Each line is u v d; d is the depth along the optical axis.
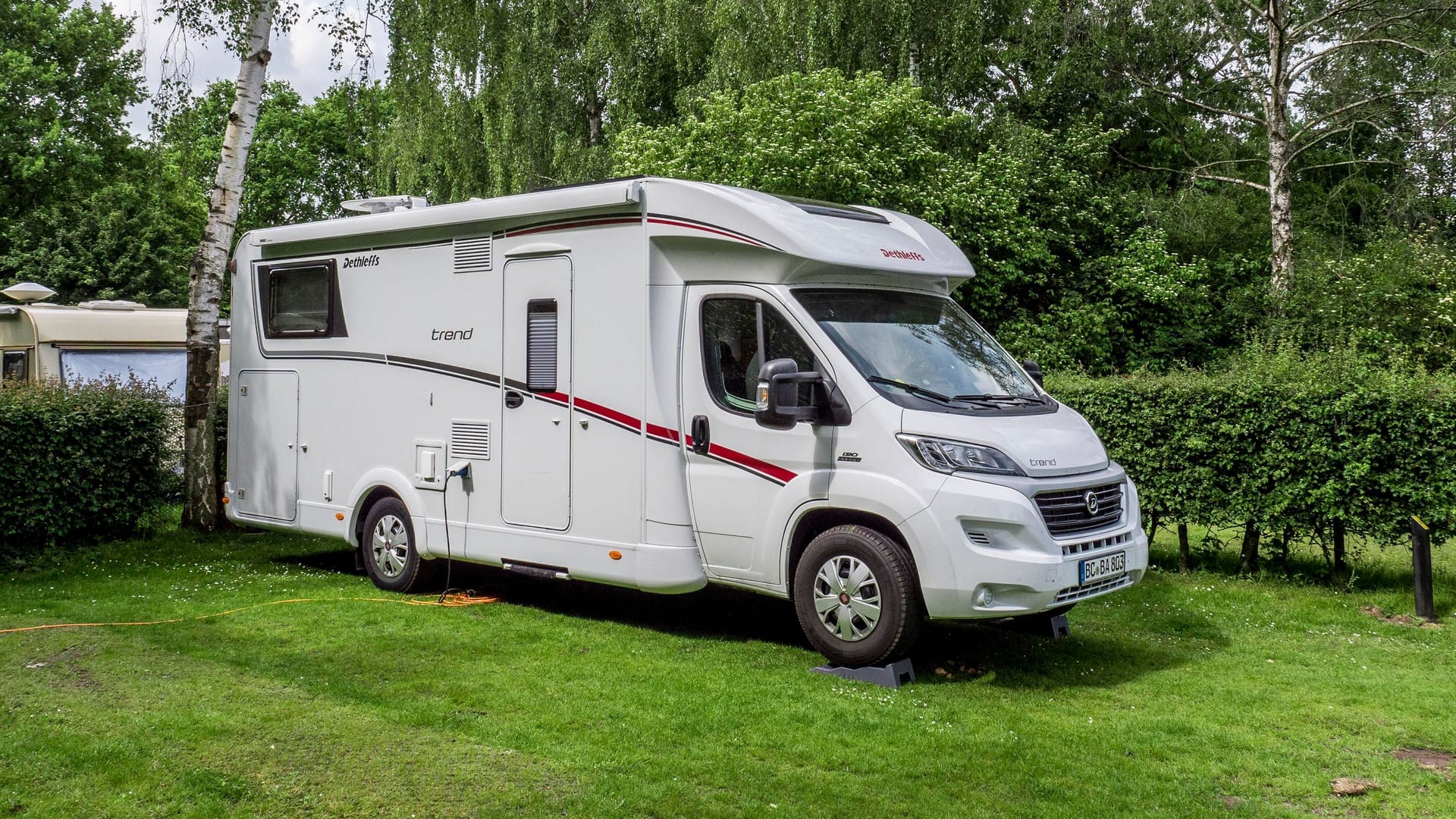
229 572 9.12
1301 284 17.92
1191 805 4.38
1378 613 7.97
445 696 5.55
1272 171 18.86
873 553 5.98
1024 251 18.17
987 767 4.73
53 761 4.57
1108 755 4.93
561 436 7.25
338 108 13.23
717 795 4.37
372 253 8.36
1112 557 6.15
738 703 5.53
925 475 5.82
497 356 7.59
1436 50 18.11
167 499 11.61
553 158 21.69
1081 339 18.53
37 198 30.34
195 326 11.23
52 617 7.22
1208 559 9.65
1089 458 6.35
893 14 19.77
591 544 7.11
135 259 30.70
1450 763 4.93
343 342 8.56
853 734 5.11
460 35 20.41
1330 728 5.38
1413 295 16.98
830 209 7.10
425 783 4.41
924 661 6.52
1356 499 8.33
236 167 11.41
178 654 6.31
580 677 5.96
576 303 7.16
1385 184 20.84
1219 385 8.91
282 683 5.73
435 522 7.97
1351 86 19.55
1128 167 24.31
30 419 9.34
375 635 6.82
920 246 7.16
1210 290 20.72
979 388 6.53
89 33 29.86
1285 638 7.27
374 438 8.38
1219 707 5.71
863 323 6.50
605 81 22.58
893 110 16.33
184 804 4.19
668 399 6.77
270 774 4.48
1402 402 8.14
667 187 6.75
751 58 19.25
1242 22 21.59
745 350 6.53
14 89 28.64
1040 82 22.58
